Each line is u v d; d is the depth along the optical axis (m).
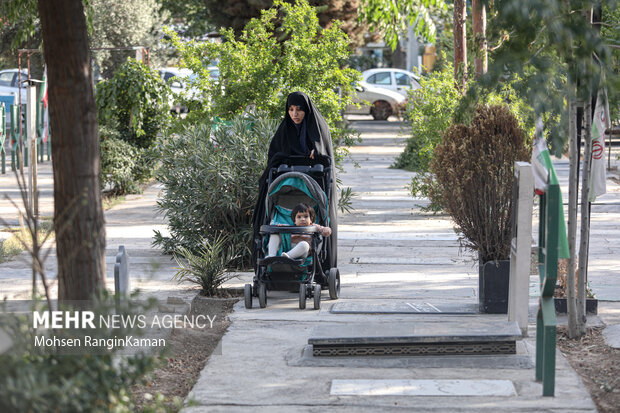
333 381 11.52
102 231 9.98
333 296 16.86
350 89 27.72
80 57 9.76
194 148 20.66
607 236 24.36
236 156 20.48
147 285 18.12
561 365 12.27
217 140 20.95
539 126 13.20
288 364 12.41
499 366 12.16
